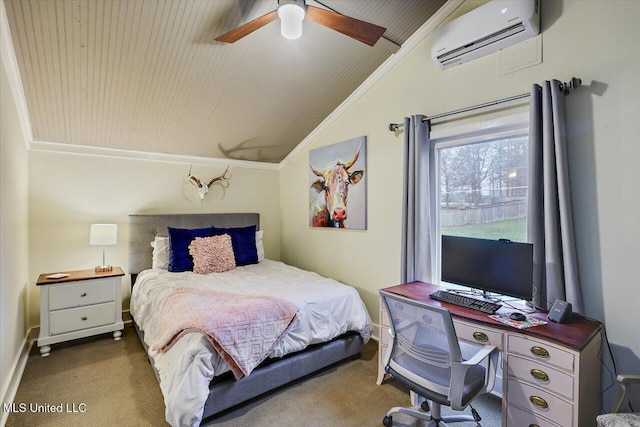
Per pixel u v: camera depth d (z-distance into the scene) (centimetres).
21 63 222
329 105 348
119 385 229
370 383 235
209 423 189
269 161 459
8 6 184
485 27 212
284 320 217
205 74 269
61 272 316
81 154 328
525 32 203
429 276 262
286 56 269
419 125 259
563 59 193
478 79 233
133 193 359
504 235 230
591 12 182
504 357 166
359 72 304
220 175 423
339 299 261
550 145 187
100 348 289
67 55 224
